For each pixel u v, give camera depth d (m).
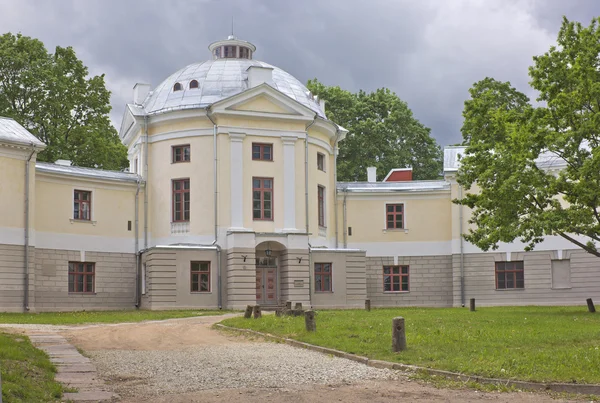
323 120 51.91
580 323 27.75
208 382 16.11
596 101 34.84
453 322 27.89
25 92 56.56
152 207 50.22
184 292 46.34
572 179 34.81
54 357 19.75
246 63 53.75
